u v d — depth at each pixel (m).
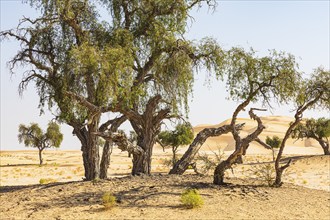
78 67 18.92
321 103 19.80
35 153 151.62
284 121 196.12
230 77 19.59
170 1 22.16
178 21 22.47
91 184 19.95
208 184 19.33
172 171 23.06
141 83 22.09
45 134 74.31
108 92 19.30
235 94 19.44
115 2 22.86
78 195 17.56
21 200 17.58
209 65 21.92
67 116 21.45
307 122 67.44
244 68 19.19
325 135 66.19
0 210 15.81
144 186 18.62
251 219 13.34
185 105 22.06
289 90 19.00
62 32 23.06
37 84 23.52
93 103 21.17
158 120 22.78
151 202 15.62
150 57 22.41
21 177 45.69
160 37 21.98
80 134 23.77
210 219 13.23
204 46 21.97
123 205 15.30
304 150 129.12
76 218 13.74
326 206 15.83
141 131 23.45
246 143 19.30
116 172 52.44
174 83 21.77
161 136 58.84
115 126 23.48
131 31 22.81
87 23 22.84
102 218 13.59
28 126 73.94
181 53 21.62
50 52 23.08
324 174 44.12
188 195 14.81
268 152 124.56
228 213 14.03
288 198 17.05
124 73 19.92
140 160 23.00
